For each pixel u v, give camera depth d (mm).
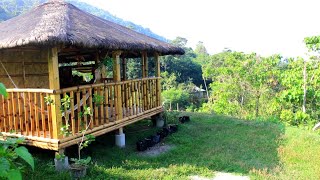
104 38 6824
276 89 24031
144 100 9703
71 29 6340
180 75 55938
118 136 8352
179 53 11039
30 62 8930
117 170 6543
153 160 7469
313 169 7102
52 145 6242
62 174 5895
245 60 25250
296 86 17844
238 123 12117
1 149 2139
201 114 14211
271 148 8789
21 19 8156
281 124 12781
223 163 7348
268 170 7008
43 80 9328
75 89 6664
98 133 7250
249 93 25312
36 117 6566
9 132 6910
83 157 7246
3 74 8211
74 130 6625
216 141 9336
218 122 12367
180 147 8578
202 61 63281
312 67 17984
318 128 12508
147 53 10570
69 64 12422
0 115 7145
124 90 8625
